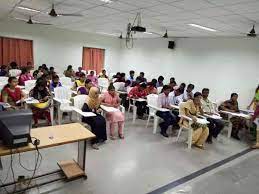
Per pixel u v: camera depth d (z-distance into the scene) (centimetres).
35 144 220
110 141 432
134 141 445
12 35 846
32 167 305
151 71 959
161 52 909
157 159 371
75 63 1015
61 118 515
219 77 720
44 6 502
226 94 704
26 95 481
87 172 307
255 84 636
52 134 256
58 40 952
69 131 271
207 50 748
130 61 1075
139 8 429
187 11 415
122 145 418
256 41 625
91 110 427
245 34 613
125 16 522
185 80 822
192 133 435
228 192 292
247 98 655
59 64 973
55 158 338
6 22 825
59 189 262
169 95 553
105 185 279
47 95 480
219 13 405
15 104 441
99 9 477
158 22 555
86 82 573
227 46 693
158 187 287
